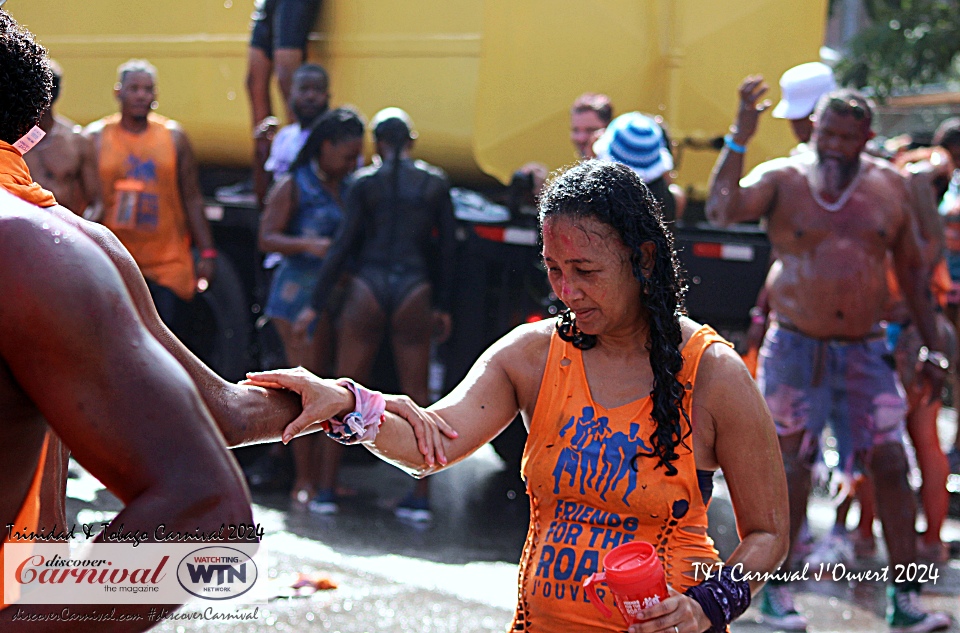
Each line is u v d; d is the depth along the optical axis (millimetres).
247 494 1295
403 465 2199
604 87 6691
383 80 6867
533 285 6168
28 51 1484
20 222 1261
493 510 6289
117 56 8102
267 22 7223
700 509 2100
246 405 1931
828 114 4648
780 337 4746
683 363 2074
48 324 1223
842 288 4617
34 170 6402
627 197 2010
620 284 2023
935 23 13844
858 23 18812
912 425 5715
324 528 5652
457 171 6770
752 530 2115
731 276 6230
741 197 4691
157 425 1236
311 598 3994
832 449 7781
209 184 8078
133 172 6621
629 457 2061
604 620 2035
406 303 5953
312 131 6082
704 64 6852
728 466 2102
